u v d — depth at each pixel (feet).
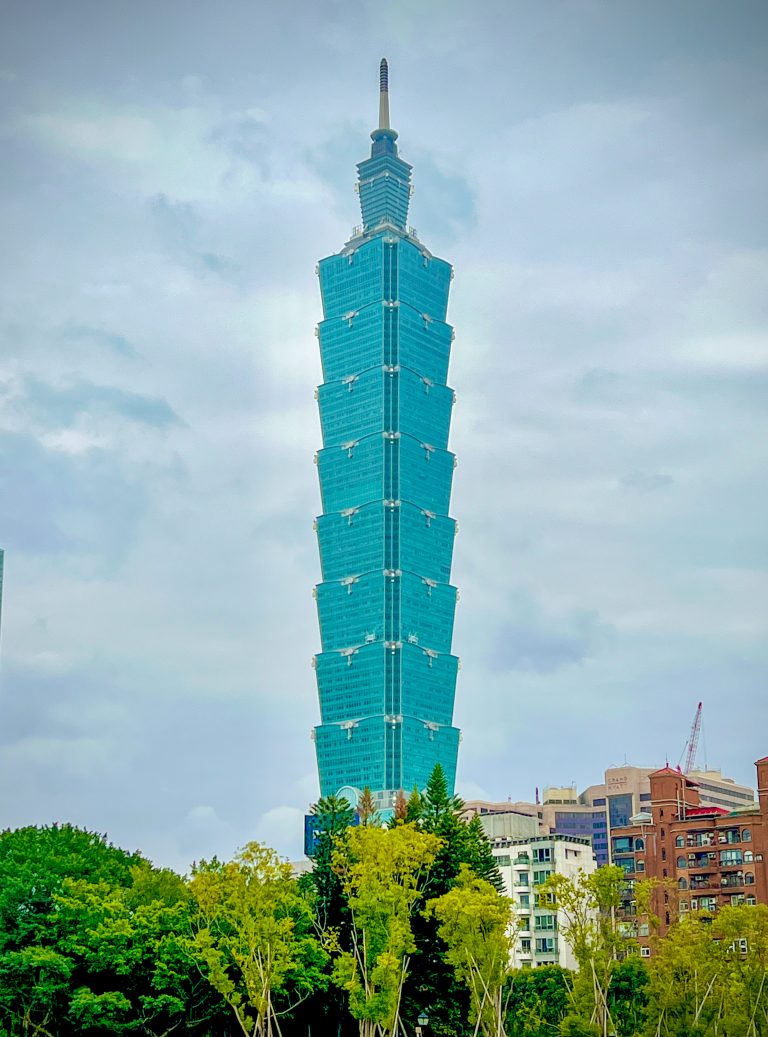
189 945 456.86
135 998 477.36
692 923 518.78
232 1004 444.55
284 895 452.76
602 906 470.80
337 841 505.25
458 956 467.11
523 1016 585.22
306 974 483.51
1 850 513.04
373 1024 469.98
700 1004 498.69
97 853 538.88
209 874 447.42
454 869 567.18
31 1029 467.11
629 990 589.73
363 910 463.01
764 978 502.79
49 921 463.42
